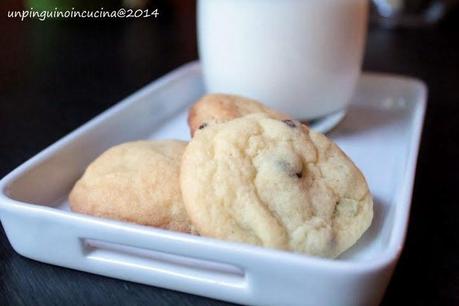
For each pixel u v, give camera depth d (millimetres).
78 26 630
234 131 237
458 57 545
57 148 272
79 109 385
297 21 299
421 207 275
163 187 240
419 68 508
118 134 316
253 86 314
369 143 322
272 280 203
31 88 428
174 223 235
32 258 233
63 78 455
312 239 220
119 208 237
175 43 570
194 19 671
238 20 302
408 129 339
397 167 292
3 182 243
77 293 220
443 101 418
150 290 222
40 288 222
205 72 336
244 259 202
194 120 284
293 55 305
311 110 324
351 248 235
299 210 224
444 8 655
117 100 404
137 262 220
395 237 210
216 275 215
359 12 314
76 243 221
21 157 318
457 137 352
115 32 612
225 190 221
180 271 217
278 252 200
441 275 230
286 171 229
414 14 663
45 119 367
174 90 364
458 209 274
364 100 376
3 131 349
